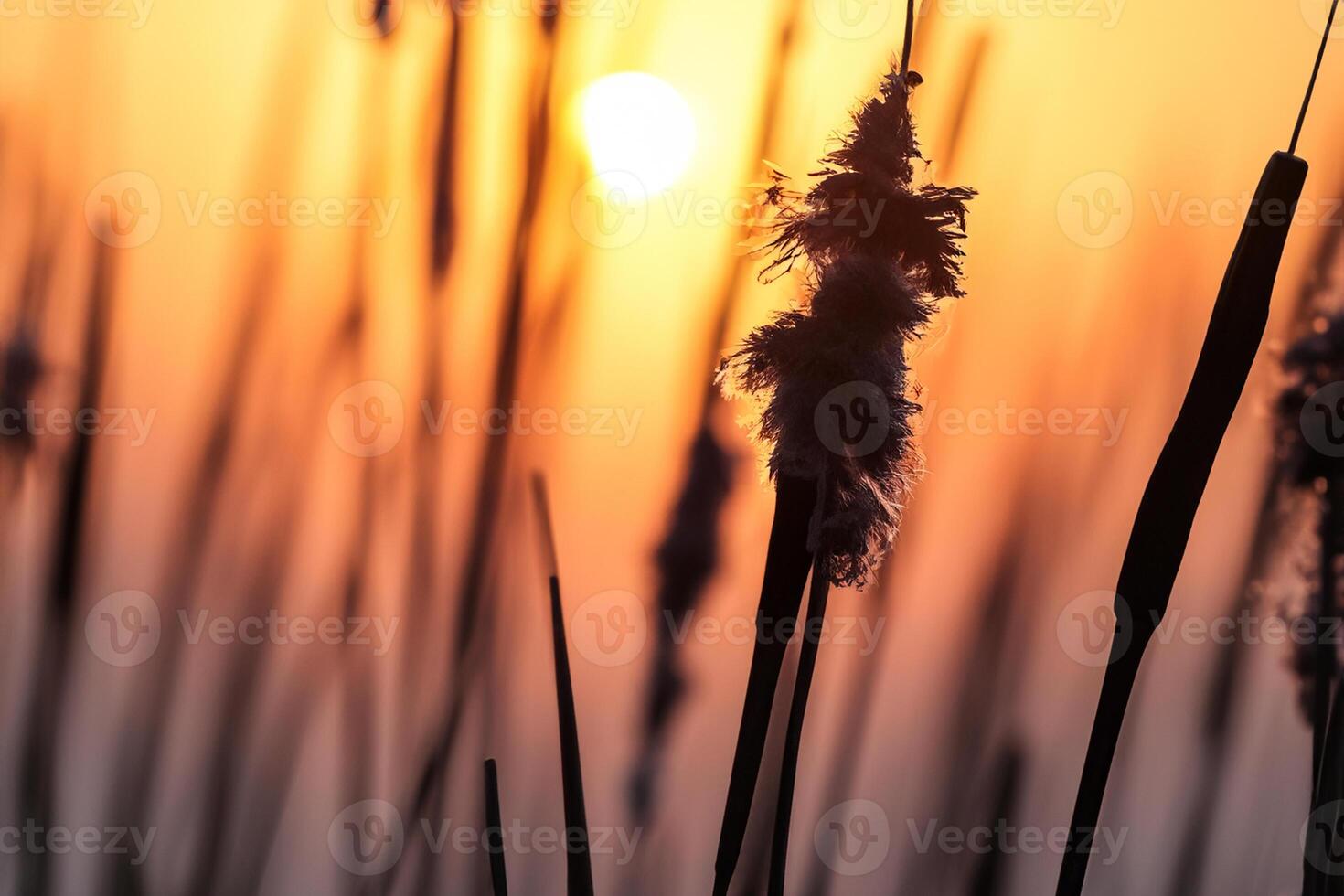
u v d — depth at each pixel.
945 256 0.47
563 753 0.53
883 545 0.46
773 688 0.44
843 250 0.47
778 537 0.45
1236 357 0.43
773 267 0.50
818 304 0.45
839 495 0.44
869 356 0.45
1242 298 0.43
